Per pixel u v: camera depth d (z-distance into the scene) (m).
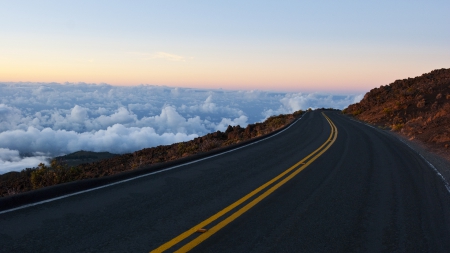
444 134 21.80
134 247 5.54
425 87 48.62
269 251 5.56
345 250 5.74
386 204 8.59
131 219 6.89
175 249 5.50
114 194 8.75
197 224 6.72
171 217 7.10
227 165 13.58
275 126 37.84
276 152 17.52
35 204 7.66
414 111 39.38
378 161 15.19
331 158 15.75
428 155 17.66
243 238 6.08
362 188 10.20
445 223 7.28
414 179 11.68
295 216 7.43
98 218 6.88
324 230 6.63
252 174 11.84
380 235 6.48
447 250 5.88
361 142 22.41
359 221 7.24
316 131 30.42
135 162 22.05
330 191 9.74
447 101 39.25
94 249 5.42
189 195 8.88
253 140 22.94
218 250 5.52
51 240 5.71
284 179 11.14
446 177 12.27
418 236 6.48
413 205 8.55
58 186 8.68
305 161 14.81
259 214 7.49
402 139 25.02
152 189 9.40
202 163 13.93
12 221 6.54
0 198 7.38
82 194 8.66
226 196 8.88
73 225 6.44
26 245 5.48
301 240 6.09
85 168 22.08
